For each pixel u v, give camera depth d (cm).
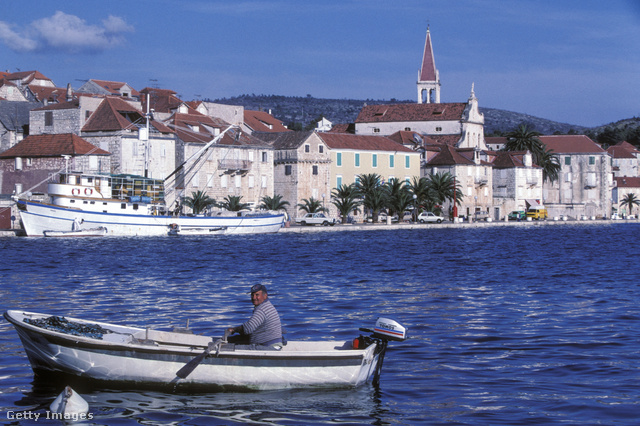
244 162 12144
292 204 13000
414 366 2312
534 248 7906
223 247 7581
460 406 1922
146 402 1944
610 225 16375
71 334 2006
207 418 1834
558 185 19650
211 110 14488
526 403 1941
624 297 3850
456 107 18125
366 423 1800
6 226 9512
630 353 2477
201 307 3447
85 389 2042
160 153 11250
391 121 18350
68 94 14075
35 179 10694
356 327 2941
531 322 3067
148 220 9050
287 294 3947
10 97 15862
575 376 2195
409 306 3519
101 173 8919
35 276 4759
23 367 2228
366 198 12838
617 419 1814
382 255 6738
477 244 8500
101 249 7125
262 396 2005
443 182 14238
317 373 2019
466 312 3331
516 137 18662
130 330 2197
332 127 19312
